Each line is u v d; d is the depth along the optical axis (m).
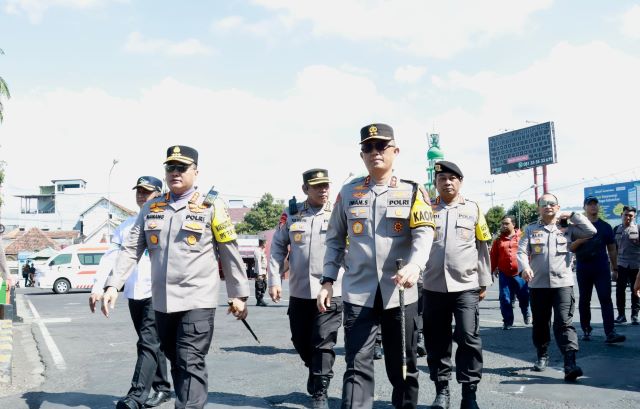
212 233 4.23
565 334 5.99
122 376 6.61
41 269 26.09
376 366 6.80
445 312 4.85
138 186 5.16
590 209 8.69
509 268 9.70
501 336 8.92
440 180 4.97
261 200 75.38
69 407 5.19
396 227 3.66
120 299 20.16
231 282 4.21
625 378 5.93
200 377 4.04
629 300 14.61
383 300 3.62
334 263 3.83
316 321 5.04
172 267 4.16
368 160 3.76
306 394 5.58
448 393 4.80
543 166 87.81
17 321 13.32
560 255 6.16
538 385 5.68
